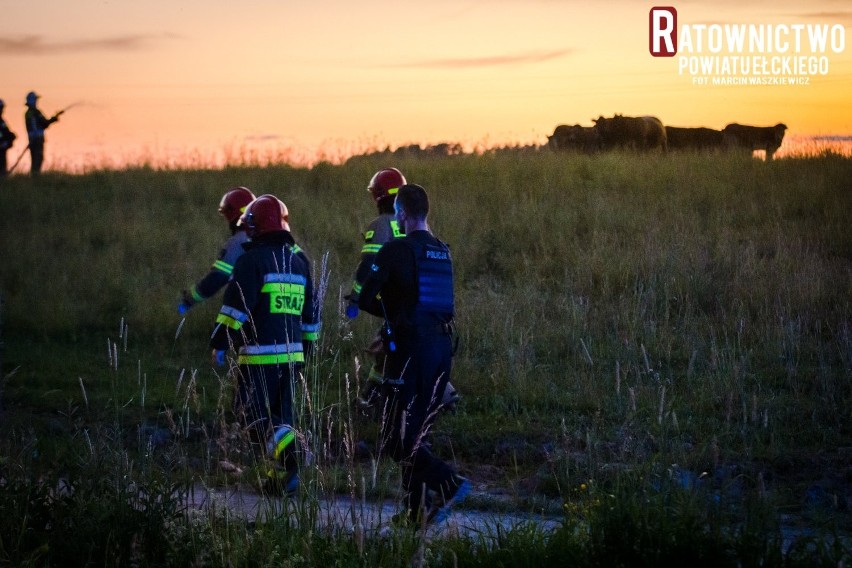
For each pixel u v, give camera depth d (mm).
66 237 16359
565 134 29734
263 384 6469
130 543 5090
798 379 9109
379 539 5195
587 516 5246
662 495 5031
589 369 9547
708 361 9695
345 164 20547
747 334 10523
